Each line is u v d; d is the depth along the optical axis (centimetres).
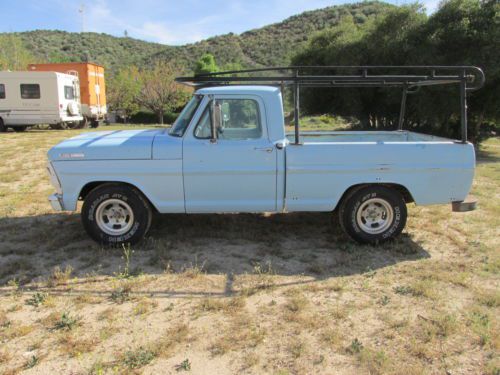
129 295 433
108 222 555
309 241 584
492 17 1327
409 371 319
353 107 1656
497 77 1357
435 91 1366
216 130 533
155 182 537
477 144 1675
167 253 534
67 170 534
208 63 4147
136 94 3372
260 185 540
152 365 327
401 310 407
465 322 386
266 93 536
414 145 539
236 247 562
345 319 391
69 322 379
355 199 550
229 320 389
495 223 664
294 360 333
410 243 575
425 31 1445
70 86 2116
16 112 1981
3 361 332
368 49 1572
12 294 436
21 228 634
